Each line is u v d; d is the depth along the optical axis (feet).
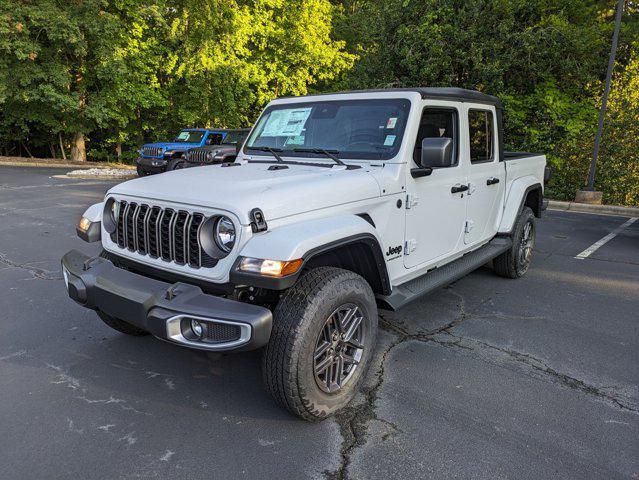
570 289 17.81
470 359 12.10
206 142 49.32
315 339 8.59
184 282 9.23
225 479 7.77
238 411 9.68
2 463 8.00
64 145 80.33
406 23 45.73
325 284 8.73
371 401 10.12
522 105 43.60
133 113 73.72
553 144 43.06
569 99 43.09
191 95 70.95
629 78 41.57
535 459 8.39
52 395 10.08
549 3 43.47
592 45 42.16
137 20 65.51
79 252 10.80
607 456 8.51
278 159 12.35
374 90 12.34
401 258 11.73
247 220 8.29
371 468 8.09
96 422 9.21
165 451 8.43
